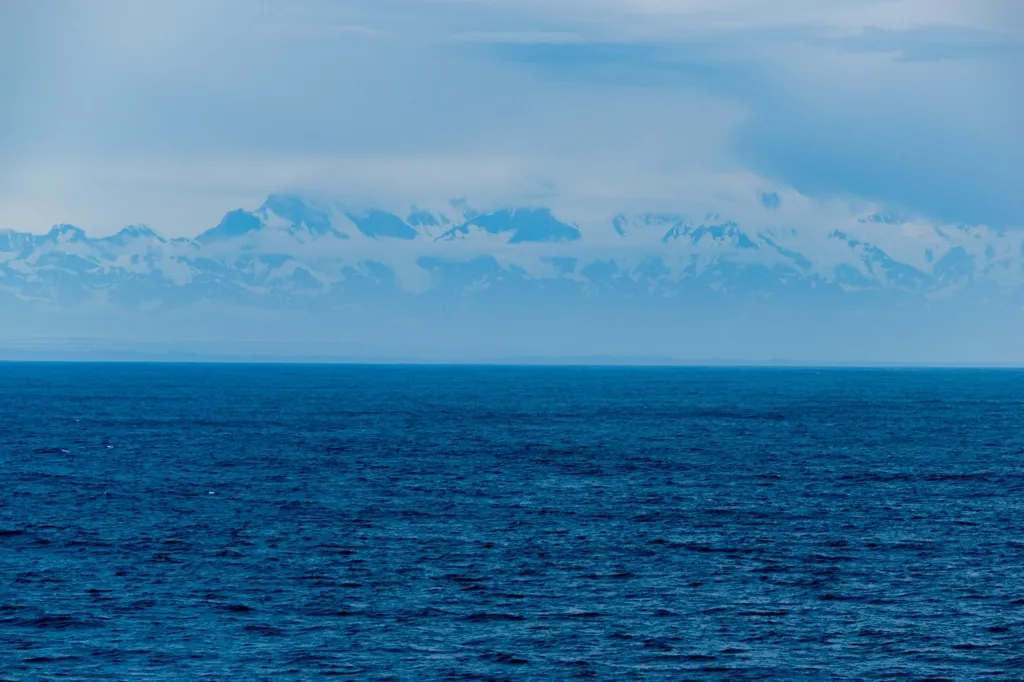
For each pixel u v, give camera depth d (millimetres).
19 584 109812
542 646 92000
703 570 117625
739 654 90312
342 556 123188
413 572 115875
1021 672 86438
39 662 87250
